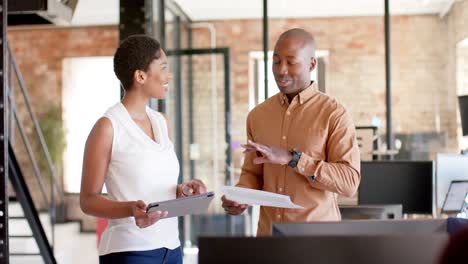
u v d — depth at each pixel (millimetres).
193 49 7719
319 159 2561
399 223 1844
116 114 2301
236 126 7707
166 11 7059
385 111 7227
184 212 2186
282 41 2633
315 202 2611
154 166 2309
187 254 7516
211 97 7723
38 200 10016
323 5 7367
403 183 4664
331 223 1827
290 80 2627
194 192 2451
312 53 2664
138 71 2336
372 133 6223
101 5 9383
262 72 7629
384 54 7227
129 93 2379
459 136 7105
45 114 10148
